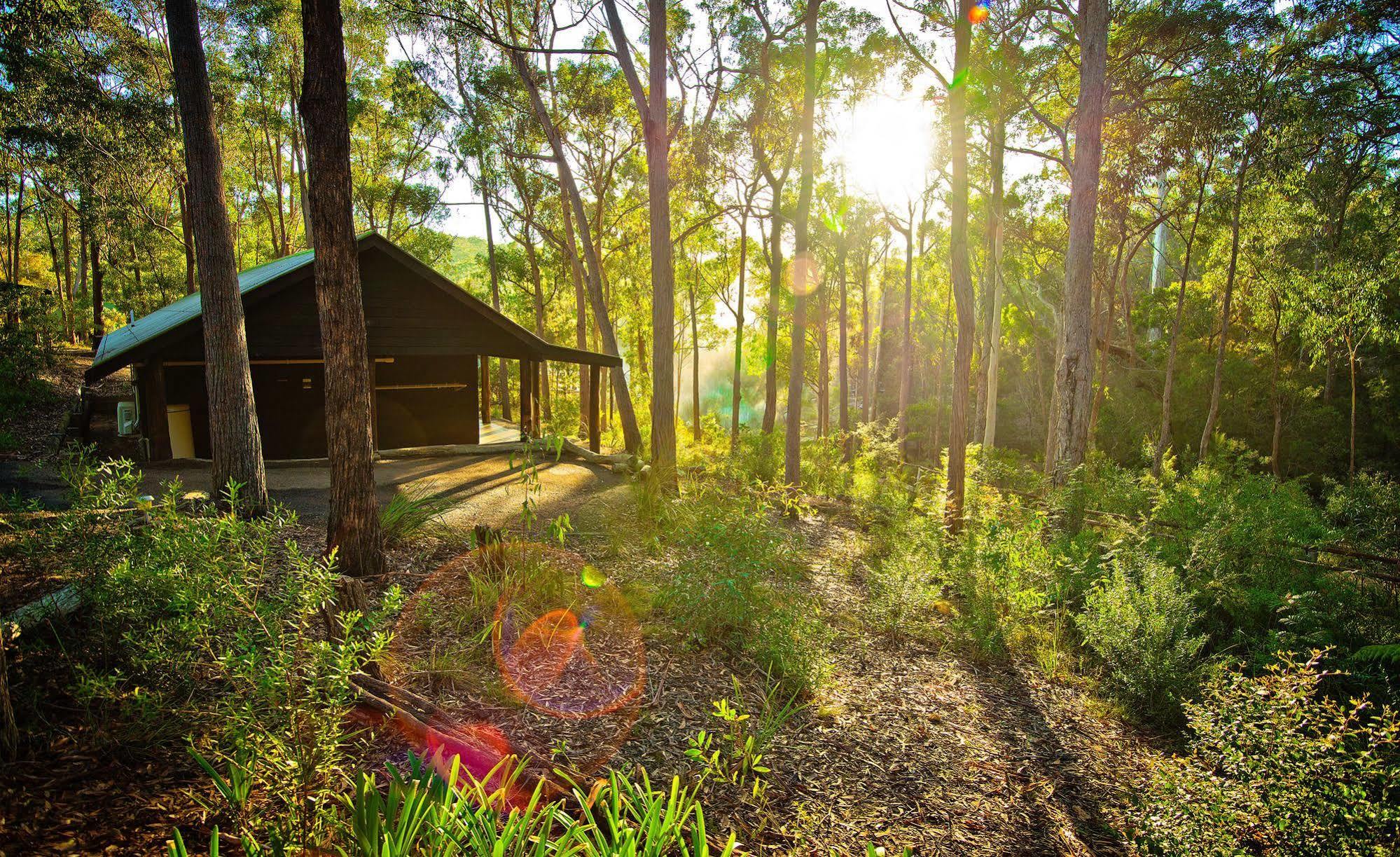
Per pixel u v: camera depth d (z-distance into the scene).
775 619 5.93
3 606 4.39
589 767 3.95
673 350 12.40
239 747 2.77
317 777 3.02
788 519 12.38
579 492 10.96
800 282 14.57
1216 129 18.30
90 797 2.93
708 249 31.00
